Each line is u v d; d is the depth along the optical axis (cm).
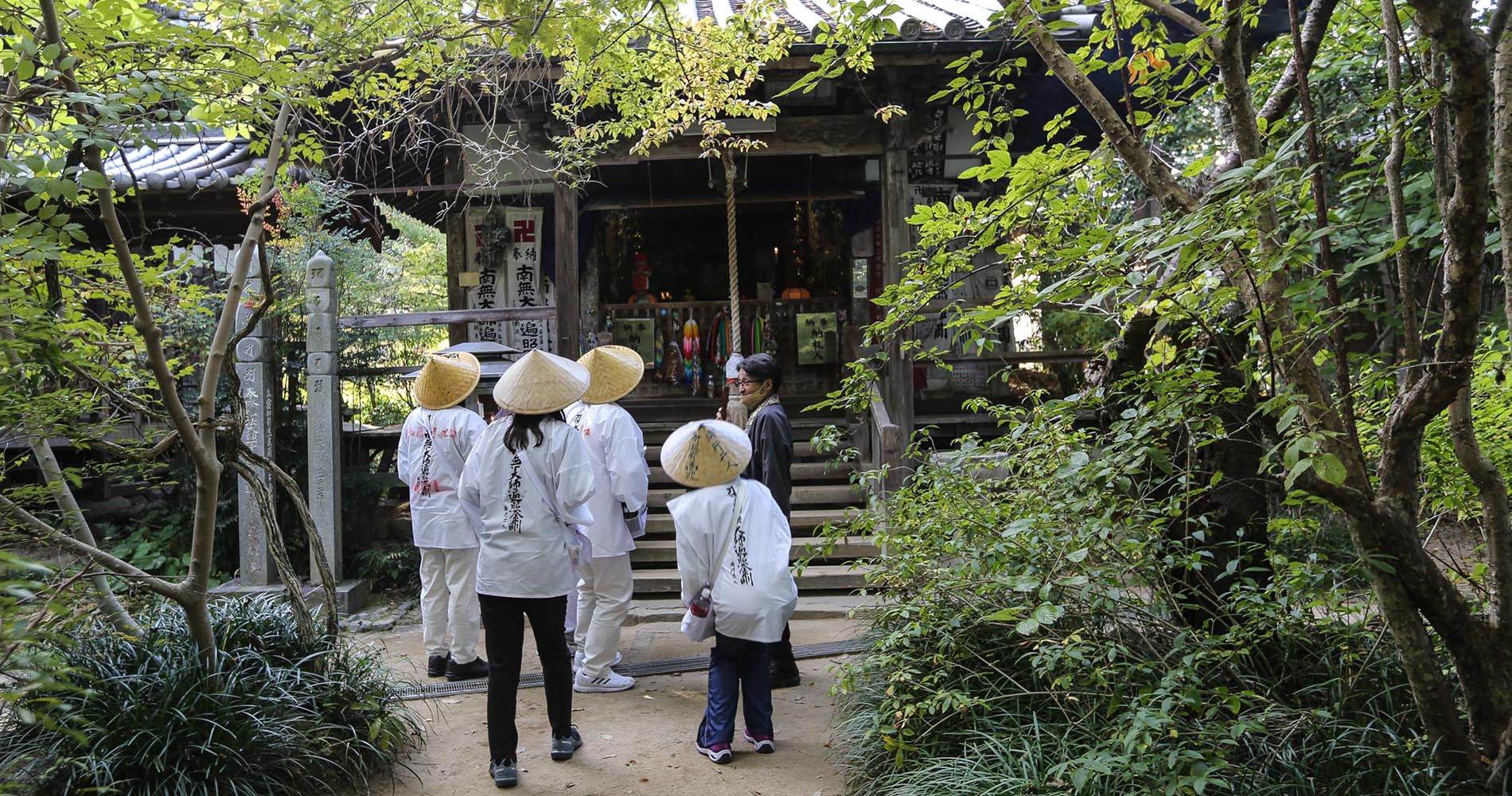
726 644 425
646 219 1123
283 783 372
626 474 515
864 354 834
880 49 738
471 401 795
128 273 354
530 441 409
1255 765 320
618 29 503
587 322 999
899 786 351
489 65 640
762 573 415
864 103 874
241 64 407
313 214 775
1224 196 263
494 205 978
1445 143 296
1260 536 411
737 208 1114
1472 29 246
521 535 403
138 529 841
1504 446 375
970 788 321
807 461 871
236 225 995
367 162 920
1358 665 363
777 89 847
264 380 731
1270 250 275
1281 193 279
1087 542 340
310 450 736
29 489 390
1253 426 397
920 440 457
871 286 1009
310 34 443
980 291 993
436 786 403
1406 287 303
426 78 638
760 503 429
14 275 376
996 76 395
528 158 918
